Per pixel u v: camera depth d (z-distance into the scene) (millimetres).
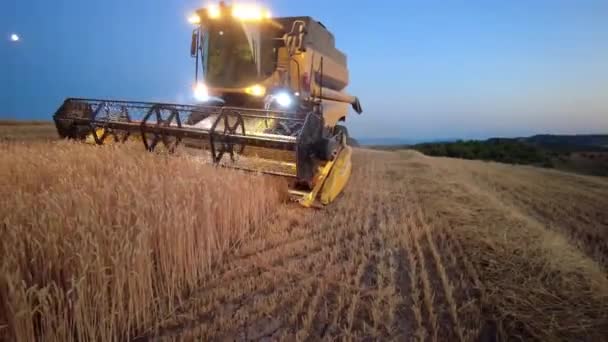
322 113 8734
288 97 7457
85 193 2736
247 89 7613
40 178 3738
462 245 4090
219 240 3842
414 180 8398
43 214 2287
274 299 2842
